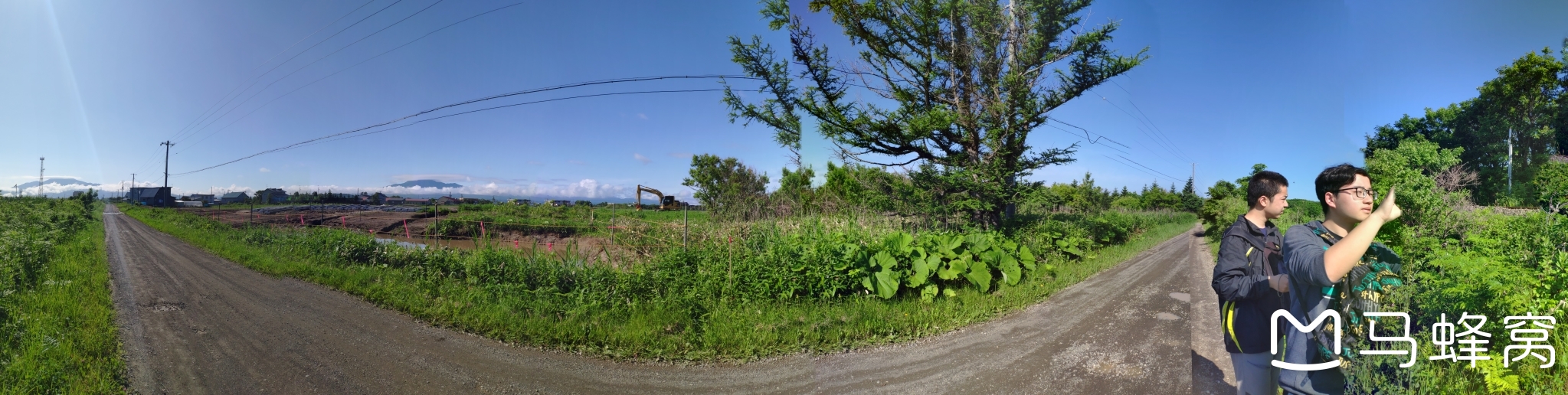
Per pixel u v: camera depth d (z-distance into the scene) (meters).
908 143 9.83
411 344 5.00
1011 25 8.62
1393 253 1.57
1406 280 1.98
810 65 8.70
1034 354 3.34
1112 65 6.61
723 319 5.33
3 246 9.18
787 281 5.93
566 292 6.47
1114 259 8.09
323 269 9.01
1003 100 8.98
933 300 5.99
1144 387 2.47
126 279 8.70
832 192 10.12
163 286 8.02
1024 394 2.77
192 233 17.69
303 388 4.01
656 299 5.89
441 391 3.92
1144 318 3.47
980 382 3.13
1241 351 1.63
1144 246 8.41
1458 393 1.74
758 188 12.89
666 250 8.21
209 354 4.76
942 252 6.69
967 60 9.16
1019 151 9.73
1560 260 2.33
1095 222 11.13
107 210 47.38
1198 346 2.11
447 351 4.79
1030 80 8.84
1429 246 2.12
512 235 14.38
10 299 6.43
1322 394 1.49
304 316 6.09
